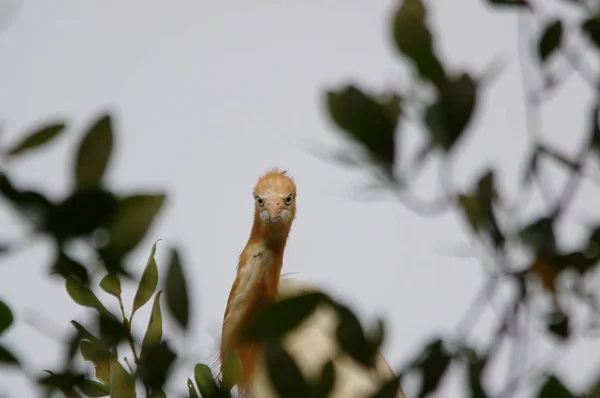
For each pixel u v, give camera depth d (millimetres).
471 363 1058
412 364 1067
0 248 1052
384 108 1101
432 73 1091
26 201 1046
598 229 1185
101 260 1118
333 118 1094
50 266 1100
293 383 1095
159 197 1154
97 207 1061
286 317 1076
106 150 1120
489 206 1100
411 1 1112
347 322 1102
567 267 1144
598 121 1175
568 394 1102
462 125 1059
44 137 1145
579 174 1156
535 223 1120
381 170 1064
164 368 1211
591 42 1240
